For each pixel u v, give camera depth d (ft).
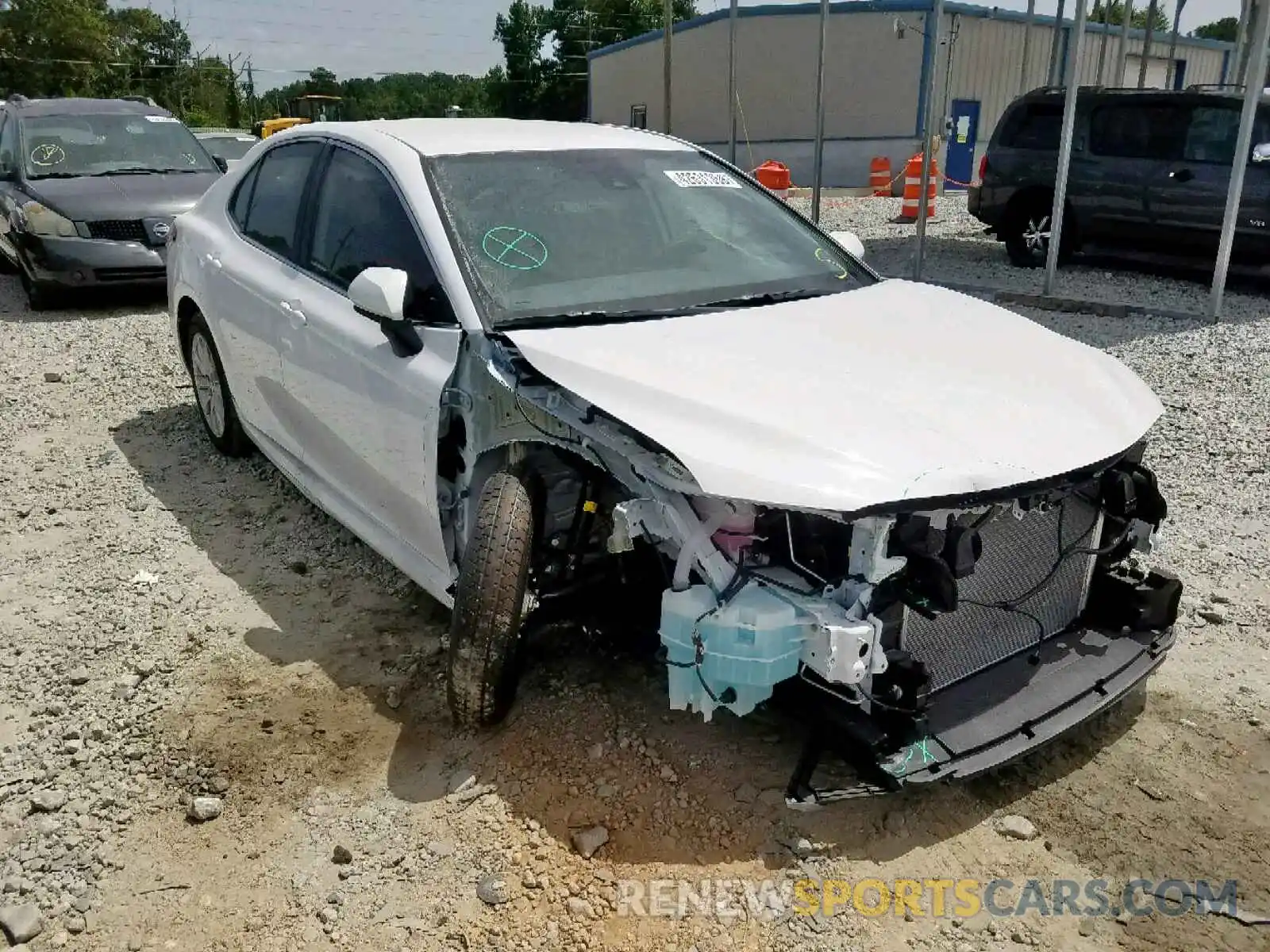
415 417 10.86
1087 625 10.89
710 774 9.93
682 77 97.14
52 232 29.60
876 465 8.41
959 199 70.49
